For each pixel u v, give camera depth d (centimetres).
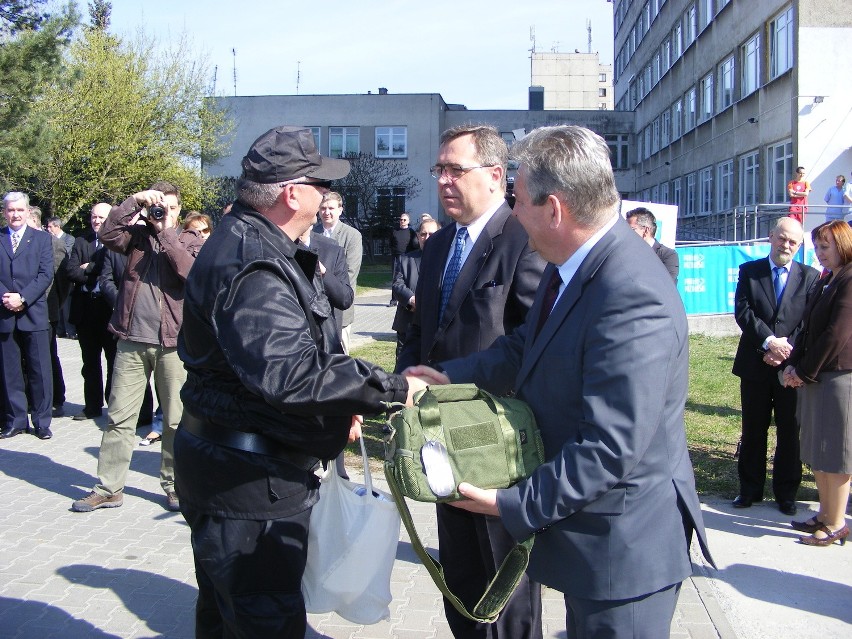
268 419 251
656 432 213
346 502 289
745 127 2572
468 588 328
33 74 1775
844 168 2036
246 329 237
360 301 2444
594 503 214
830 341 461
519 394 241
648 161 4562
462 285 328
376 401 247
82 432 786
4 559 467
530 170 221
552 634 383
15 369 762
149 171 2930
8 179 1925
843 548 493
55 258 940
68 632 381
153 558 471
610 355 207
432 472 216
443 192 334
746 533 517
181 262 527
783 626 392
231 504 255
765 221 2133
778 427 552
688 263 1507
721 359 1230
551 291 248
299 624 262
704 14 3175
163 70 3033
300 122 4584
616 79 6141
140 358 544
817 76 2039
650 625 217
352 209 4312
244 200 270
